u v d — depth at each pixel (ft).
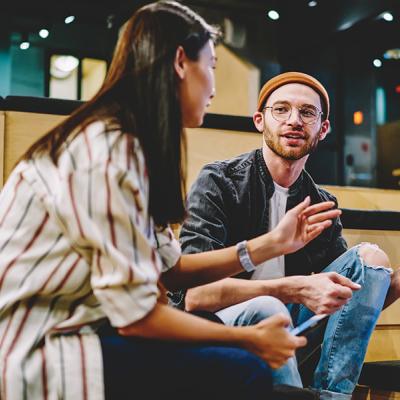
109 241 3.71
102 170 3.74
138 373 3.79
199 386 3.82
